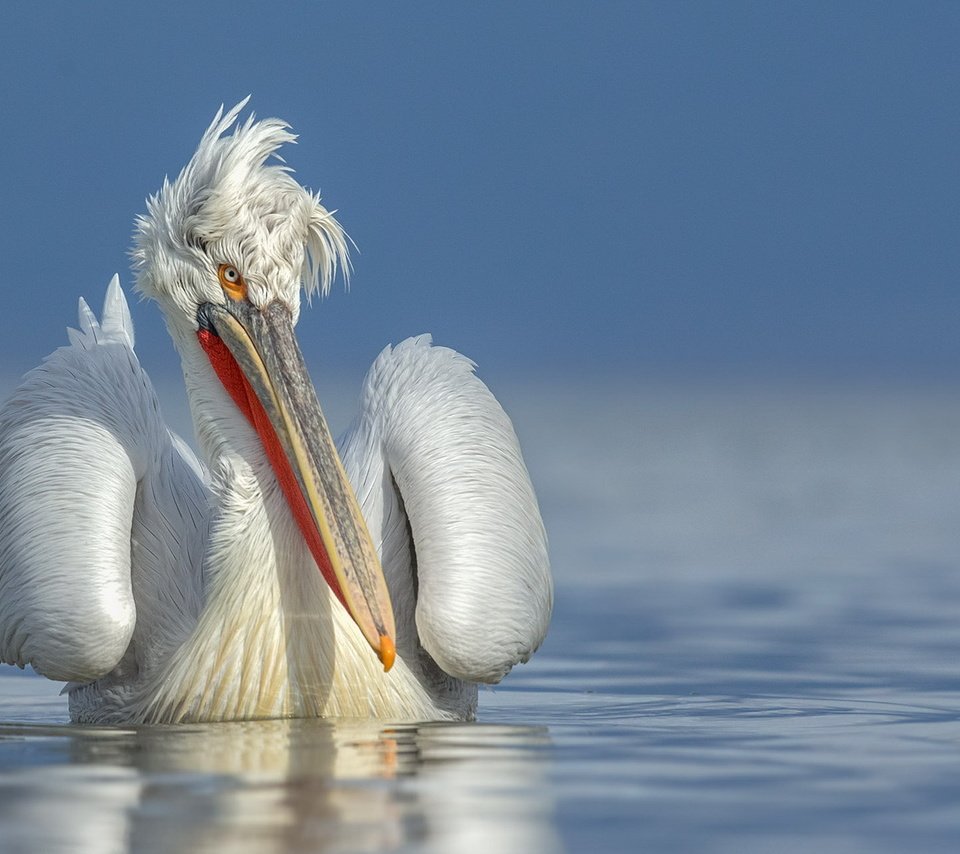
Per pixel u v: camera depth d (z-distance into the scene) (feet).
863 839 25.21
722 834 25.48
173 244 40.75
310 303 42.91
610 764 31.65
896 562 77.46
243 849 24.30
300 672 38.65
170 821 26.05
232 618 38.83
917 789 29.07
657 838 25.17
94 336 45.29
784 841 25.07
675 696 44.42
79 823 25.94
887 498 108.58
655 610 63.52
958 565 76.23
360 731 36.47
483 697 44.75
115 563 39.17
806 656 51.83
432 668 41.65
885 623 59.06
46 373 42.91
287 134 40.88
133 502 40.91
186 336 41.06
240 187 40.04
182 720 38.83
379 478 42.27
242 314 39.99
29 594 38.93
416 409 42.52
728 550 82.74
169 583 41.96
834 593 67.56
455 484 40.86
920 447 154.51
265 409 39.17
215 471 39.93
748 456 145.89
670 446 159.12
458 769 30.96
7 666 52.60
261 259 39.81
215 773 30.42
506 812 26.94
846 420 204.23
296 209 40.22
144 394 43.75
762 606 64.18
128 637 38.81
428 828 25.64
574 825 26.04
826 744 34.55
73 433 41.09
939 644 53.83
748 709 41.32
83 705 41.32
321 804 27.45
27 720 41.47
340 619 38.96
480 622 39.11
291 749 33.58
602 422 203.72
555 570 75.82
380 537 41.98
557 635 57.72
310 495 37.45
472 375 44.39
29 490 40.24
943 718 39.14
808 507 103.24
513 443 43.27
